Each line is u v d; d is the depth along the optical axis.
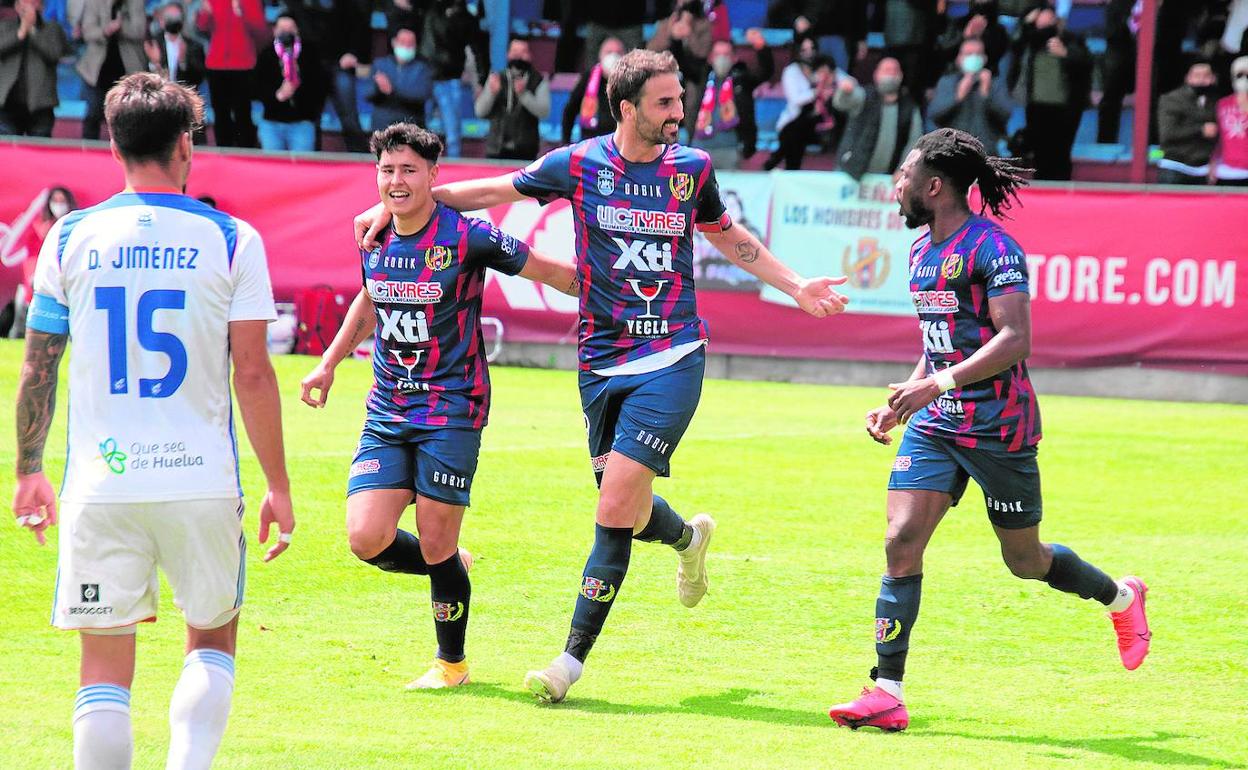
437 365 18.70
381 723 16.88
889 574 17.55
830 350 52.03
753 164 64.75
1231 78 58.62
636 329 18.97
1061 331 50.06
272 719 16.95
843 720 17.16
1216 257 48.53
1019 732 17.20
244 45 59.84
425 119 60.88
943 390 17.03
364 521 18.64
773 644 21.34
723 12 58.19
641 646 21.09
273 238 53.69
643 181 18.78
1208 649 21.33
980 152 17.77
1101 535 29.28
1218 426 43.66
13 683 18.28
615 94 18.56
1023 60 55.94
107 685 13.39
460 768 15.10
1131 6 60.34
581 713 17.55
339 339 19.66
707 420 43.28
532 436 39.19
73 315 13.39
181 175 13.75
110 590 13.29
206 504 13.34
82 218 13.48
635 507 18.59
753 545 27.70
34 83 60.97
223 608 13.68
